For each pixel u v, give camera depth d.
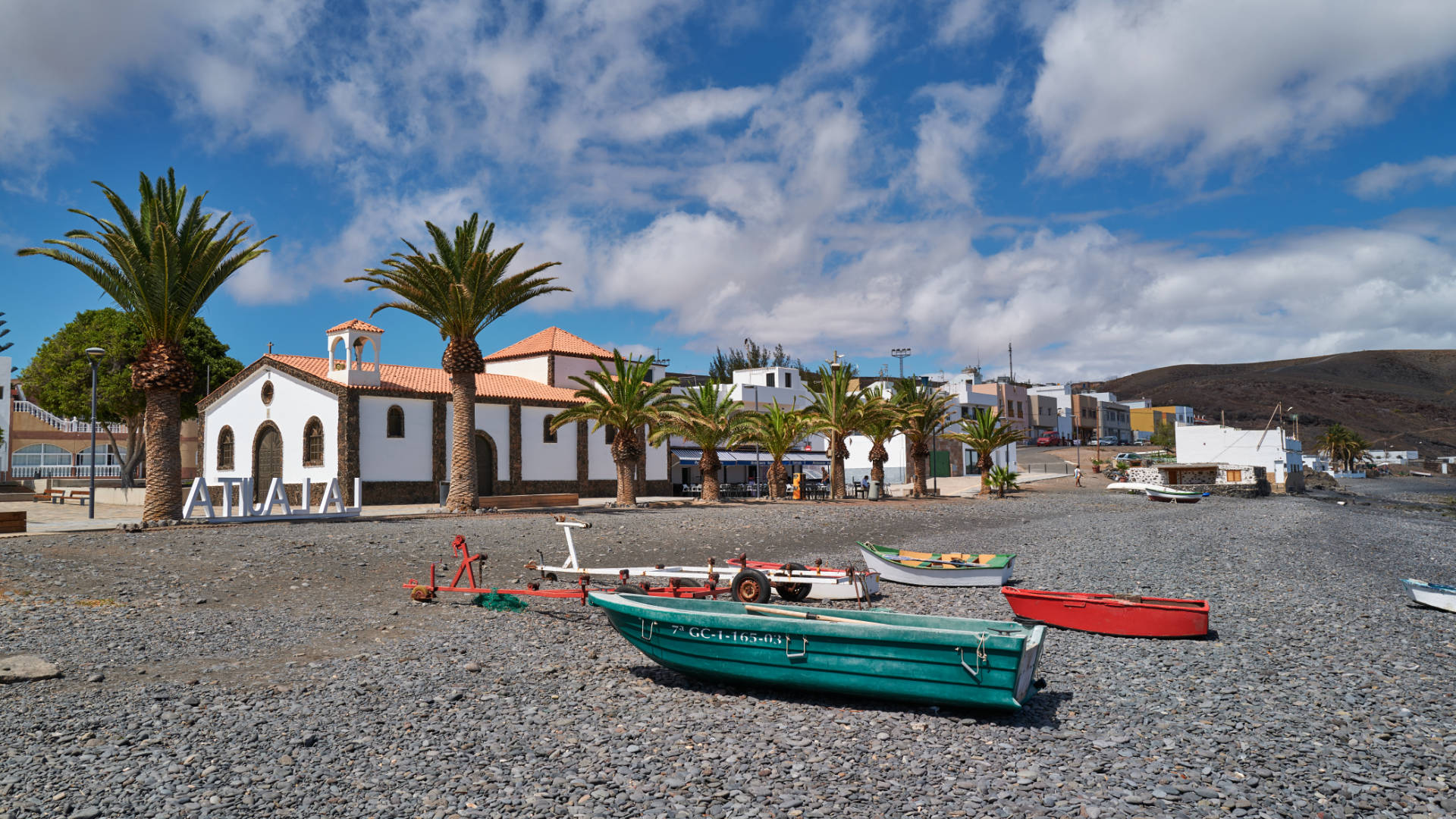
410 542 24.33
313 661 11.48
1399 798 7.24
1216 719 9.45
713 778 7.46
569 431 52.31
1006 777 7.62
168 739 8.08
